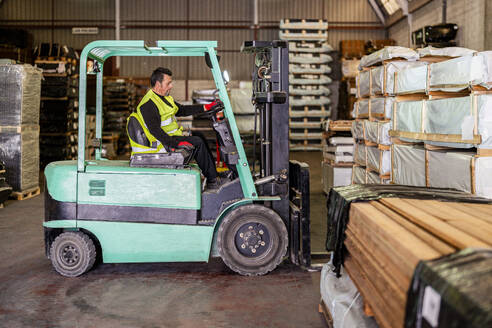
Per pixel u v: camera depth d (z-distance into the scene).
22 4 18.44
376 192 2.87
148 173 3.97
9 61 7.43
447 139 3.77
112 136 14.20
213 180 4.26
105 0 18.55
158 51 4.27
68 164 4.17
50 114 11.25
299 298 3.52
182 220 4.00
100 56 4.43
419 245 1.78
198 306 3.38
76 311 3.30
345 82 16.58
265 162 4.28
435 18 13.34
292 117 16.80
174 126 4.28
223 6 18.70
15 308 3.35
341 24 18.58
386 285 1.92
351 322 2.49
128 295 3.59
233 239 3.97
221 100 4.04
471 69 3.35
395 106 5.00
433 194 2.87
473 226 2.05
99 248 4.32
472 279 1.36
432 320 1.43
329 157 7.98
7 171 7.54
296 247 4.19
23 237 5.38
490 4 10.41
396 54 5.30
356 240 2.49
